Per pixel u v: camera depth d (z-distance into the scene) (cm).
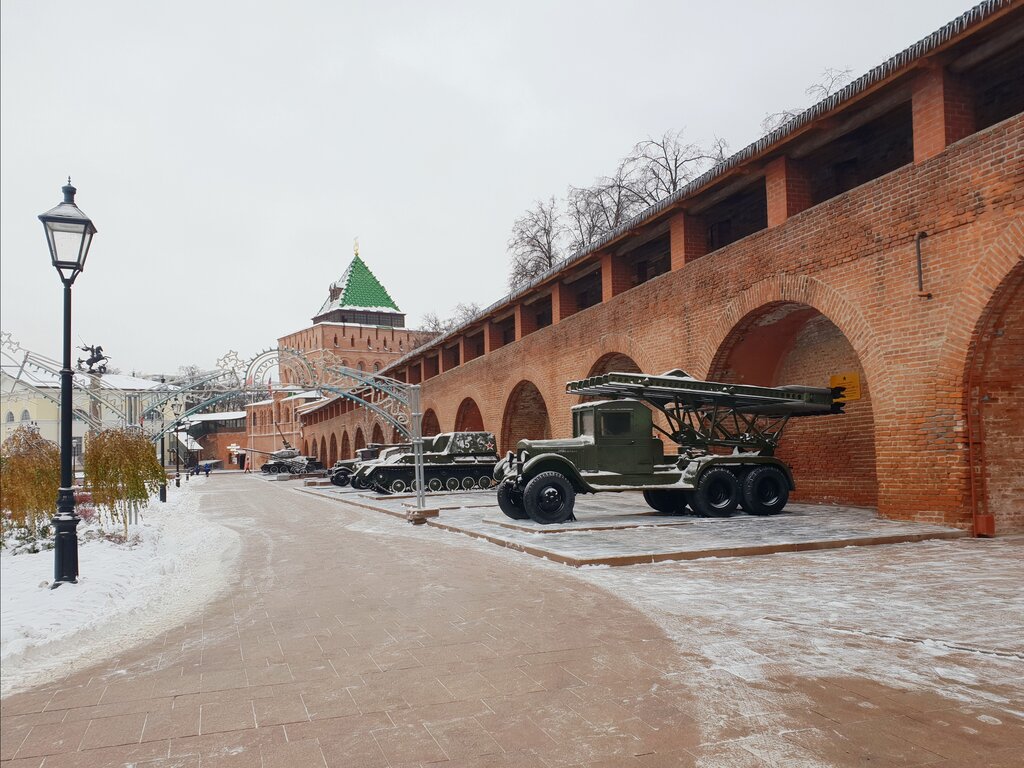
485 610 678
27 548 1195
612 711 415
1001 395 1052
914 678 455
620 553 916
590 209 3516
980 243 998
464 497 2234
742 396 1348
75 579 848
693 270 1655
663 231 1880
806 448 1645
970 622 577
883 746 361
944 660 488
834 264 1254
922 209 1088
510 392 2725
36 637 604
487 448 2634
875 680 453
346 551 1152
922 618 592
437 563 983
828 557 895
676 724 394
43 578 895
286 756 370
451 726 402
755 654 510
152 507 2342
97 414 2438
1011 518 1048
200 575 967
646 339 1841
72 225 898
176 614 721
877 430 1169
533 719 408
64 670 532
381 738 389
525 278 3847
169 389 2448
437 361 4022
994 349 1031
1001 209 967
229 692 471
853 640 537
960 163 1029
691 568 852
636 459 1369
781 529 1116
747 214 1822
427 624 633
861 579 755
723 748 363
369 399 4762
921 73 1124
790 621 594
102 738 400
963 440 1034
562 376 2311
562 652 532
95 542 1234
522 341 2619
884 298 1152
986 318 1004
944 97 1093
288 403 8000
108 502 1423
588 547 991
